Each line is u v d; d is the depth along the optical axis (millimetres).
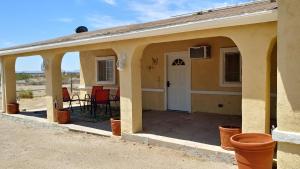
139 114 8273
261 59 5629
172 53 11711
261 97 5668
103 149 7422
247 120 5848
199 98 11078
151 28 6961
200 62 10930
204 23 5949
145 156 6711
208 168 5816
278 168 4324
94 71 14797
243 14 5355
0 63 13359
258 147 4816
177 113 11258
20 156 7117
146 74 12695
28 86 39781
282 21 4160
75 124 10211
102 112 12641
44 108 15492
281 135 4203
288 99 4160
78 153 7184
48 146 7961
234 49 9977
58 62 10797
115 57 13781
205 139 7328
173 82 11859
